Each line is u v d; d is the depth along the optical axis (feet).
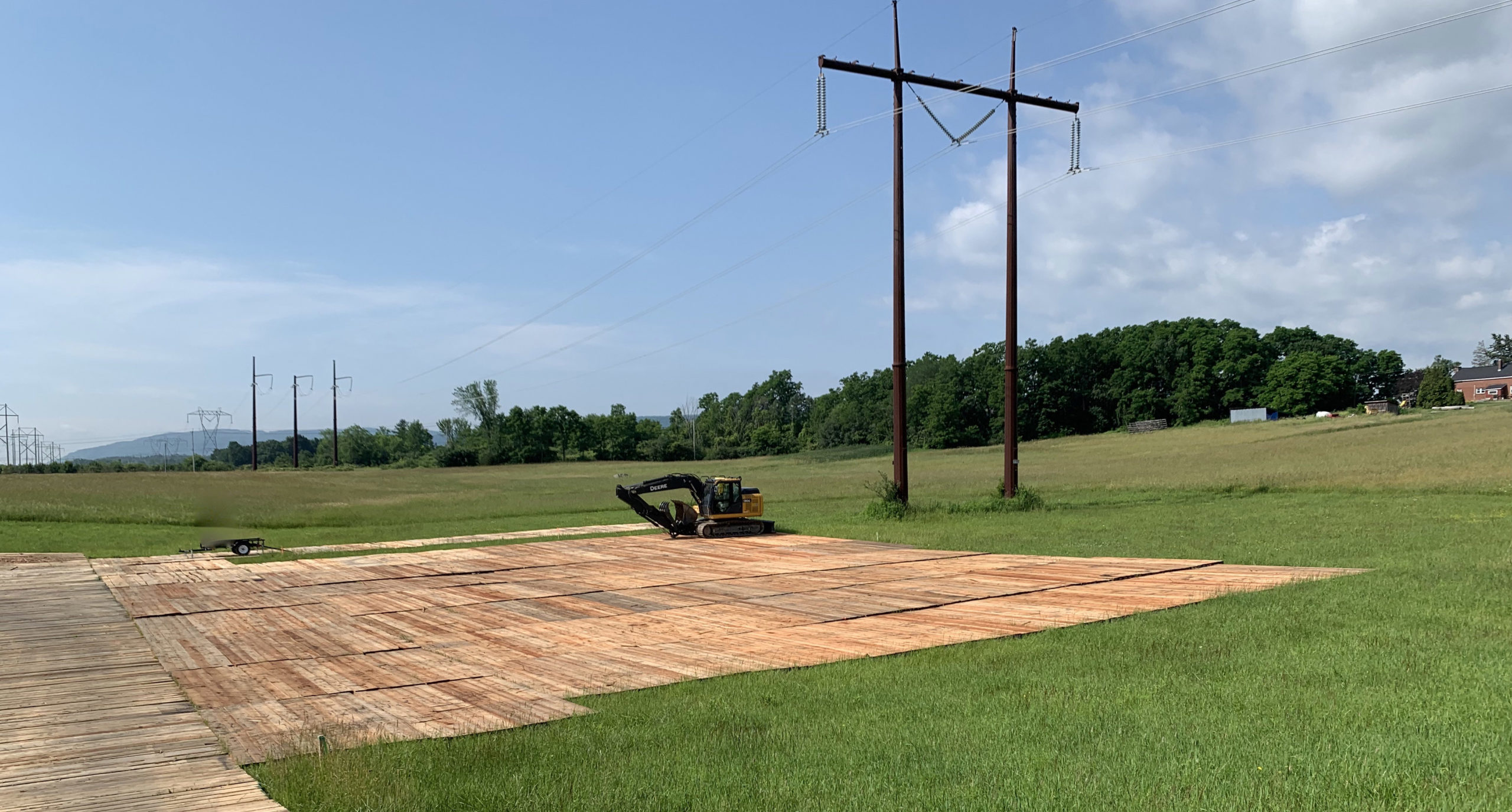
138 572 72.90
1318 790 18.93
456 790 21.47
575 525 115.75
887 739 24.43
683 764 23.34
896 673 32.63
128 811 20.61
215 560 81.15
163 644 43.52
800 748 24.16
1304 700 25.63
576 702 30.96
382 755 23.99
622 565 73.36
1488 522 71.87
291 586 63.93
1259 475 130.31
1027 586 53.52
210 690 34.12
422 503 149.59
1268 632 35.12
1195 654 32.35
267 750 25.99
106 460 379.96
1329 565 54.34
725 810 19.69
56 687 34.88
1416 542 61.21
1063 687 28.94
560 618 49.01
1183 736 23.03
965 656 35.14
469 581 65.51
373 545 94.02
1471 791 18.58
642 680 33.81
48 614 52.90
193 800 21.39
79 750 26.22
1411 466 127.44
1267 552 61.87
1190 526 81.30
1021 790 19.84
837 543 84.12
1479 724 22.72
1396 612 37.17
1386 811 17.85
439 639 43.86
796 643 39.65
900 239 101.86
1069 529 83.46
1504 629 33.24
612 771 22.91
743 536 95.09
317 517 127.95
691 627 44.86
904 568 64.75
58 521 119.55
